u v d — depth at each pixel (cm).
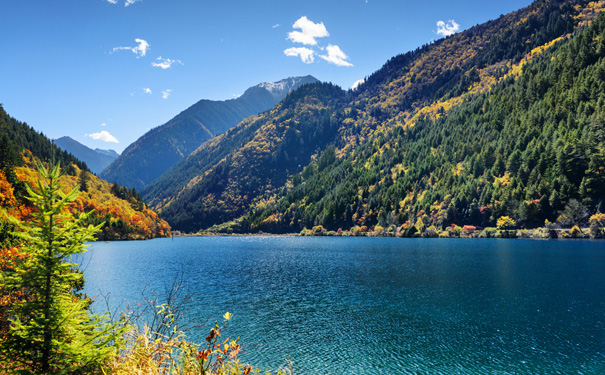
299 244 16500
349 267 8225
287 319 4109
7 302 848
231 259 10388
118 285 6028
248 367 822
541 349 3169
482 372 2780
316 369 2877
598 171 15088
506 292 5300
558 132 19062
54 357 774
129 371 825
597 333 3503
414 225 18888
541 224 15588
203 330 3644
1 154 10144
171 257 11012
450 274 6950
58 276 821
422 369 2858
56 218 833
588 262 8069
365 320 4066
